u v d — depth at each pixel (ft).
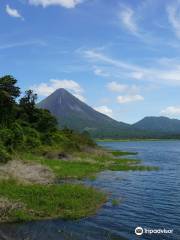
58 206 76.48
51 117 280.10
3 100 240.53
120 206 83.61
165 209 82.17
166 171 169.48
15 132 197.06
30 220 68.18
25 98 284.61
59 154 195.93
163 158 273.75
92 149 259.60
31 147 200.64
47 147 213.25
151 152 378.32
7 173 106.83
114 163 202.28
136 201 91.04
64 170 145.07
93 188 104.78
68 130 306.35
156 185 121.08
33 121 274.98
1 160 130.41
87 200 84.02
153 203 88.89
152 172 163.84
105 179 133.69
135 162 217.15
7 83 251.39
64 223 67.36
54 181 118.42
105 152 272.31
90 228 65.21
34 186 93.30
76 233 62.23
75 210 75.41
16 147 184.96
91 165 177.37
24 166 126.41
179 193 104.78
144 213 77.71
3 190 85.15
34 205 75.20
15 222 66.80
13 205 71.15
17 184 95.86
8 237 59.16
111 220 70.85
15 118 263.49
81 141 280.31
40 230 63.00
